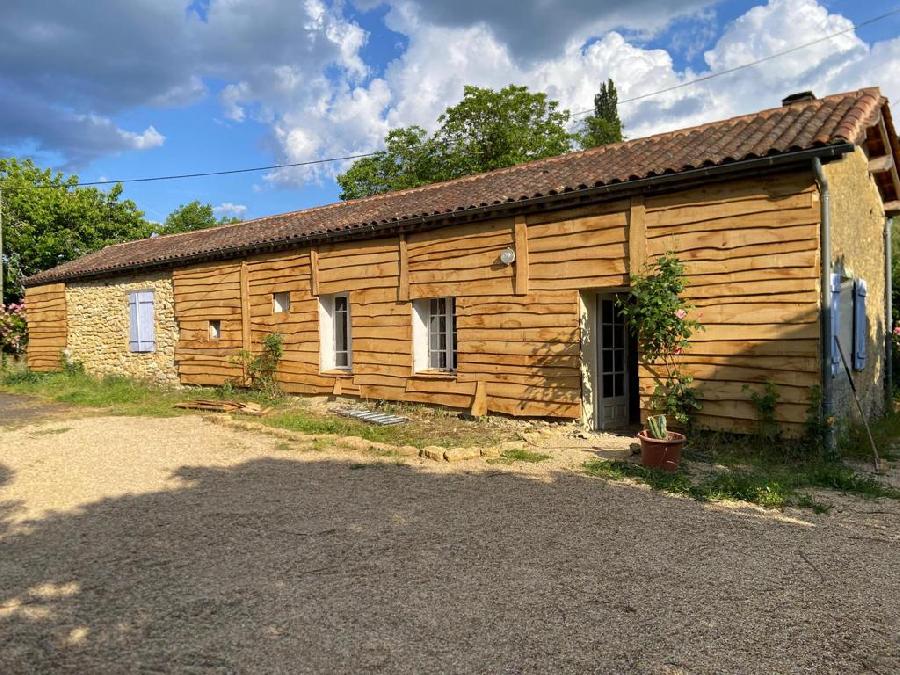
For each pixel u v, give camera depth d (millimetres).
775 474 5496
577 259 7492
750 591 3322
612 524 4398
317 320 10789
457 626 2986
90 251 23203
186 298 13305
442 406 9070
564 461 6266
